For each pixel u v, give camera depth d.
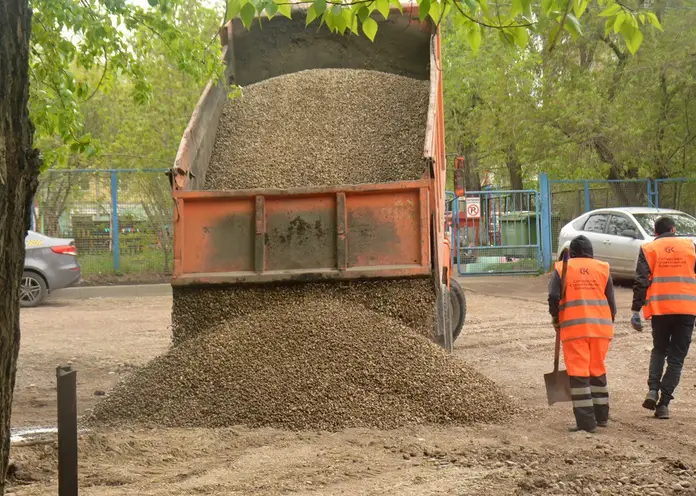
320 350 8.45
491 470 6.24
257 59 13.56
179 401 8.07
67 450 3.70
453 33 35.28
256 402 7.94
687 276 8.65
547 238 28.70
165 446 7.04
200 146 10.71
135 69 10.71
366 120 11.87
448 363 8.56
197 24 27.78
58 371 3.72
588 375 7.89
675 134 28.89
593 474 6.05
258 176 10.79
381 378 8.18
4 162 3.92
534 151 30.45
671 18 27.22
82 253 24.91
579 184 30.16
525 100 30.77
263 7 4.93
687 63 26.94
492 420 8.08
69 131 9.80
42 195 24.42
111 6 9.59
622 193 30.23
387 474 6.19
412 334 8.81
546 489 5.70
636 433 7.82
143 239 25.48
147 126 28.09
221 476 6.16
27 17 4.09
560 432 7.76
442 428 7.78
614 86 29.52
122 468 6.34
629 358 12.30
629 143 28.09
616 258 23.02
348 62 13.65
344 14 5.50
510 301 20.66
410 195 9.25
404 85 12.68
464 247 28.64
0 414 4.10
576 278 8.06
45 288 20.78
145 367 8.84
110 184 25.14
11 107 4.00
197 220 9.35
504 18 5.38
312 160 11.05
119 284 24.98
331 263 9.30
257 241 9.26
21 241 4.14
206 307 9.28
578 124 28.08
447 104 38.81
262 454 6.82
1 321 4.03
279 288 9.34
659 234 9.09
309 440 7.34
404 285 9.27
